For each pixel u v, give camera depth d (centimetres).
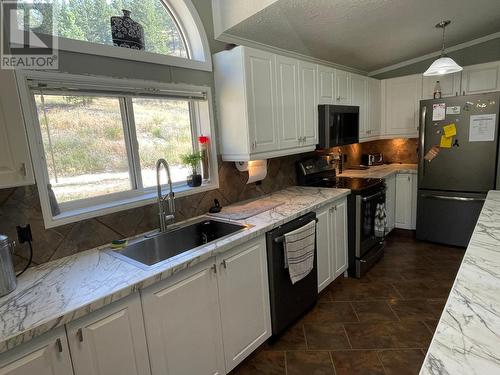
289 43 290
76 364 118
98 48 173
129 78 190
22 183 129
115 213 187
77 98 177
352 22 271
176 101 229
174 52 233
